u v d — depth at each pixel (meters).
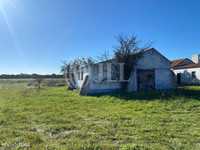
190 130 8.30
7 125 9.59
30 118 10.96
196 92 20.31
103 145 6.65
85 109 13.42
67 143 6.94
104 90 23.47
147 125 9.09
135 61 23.83
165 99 16.39
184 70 33.22
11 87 39.81
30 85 44.12
